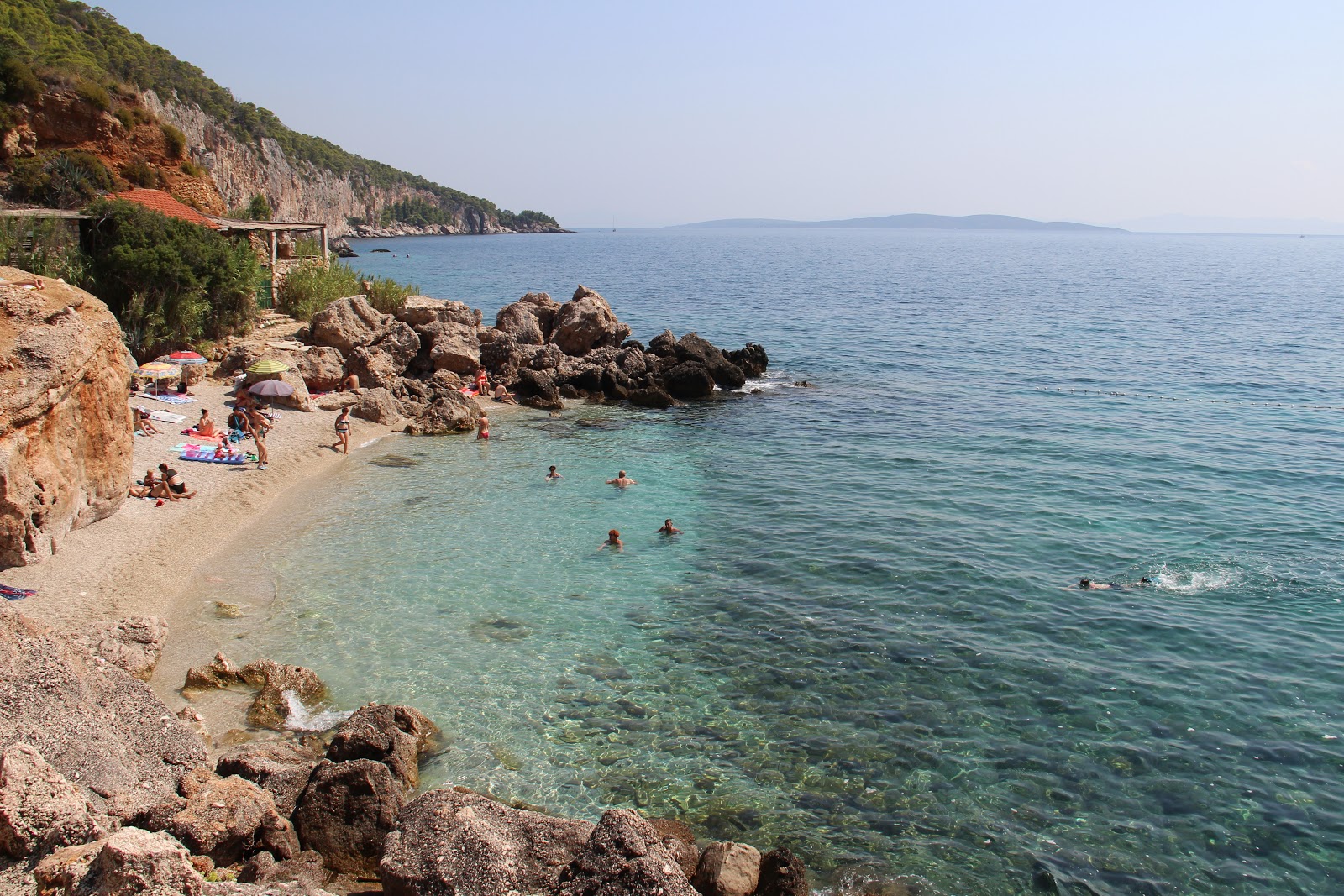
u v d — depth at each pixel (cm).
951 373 5641
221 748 1611
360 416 4041
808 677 1928
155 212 4253
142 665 1803
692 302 10038
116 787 1264
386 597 2278
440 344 4816
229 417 3412
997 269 18425
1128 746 1680
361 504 2986
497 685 1878
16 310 2236
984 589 2362
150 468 2975
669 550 2641
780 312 9131
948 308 9656
